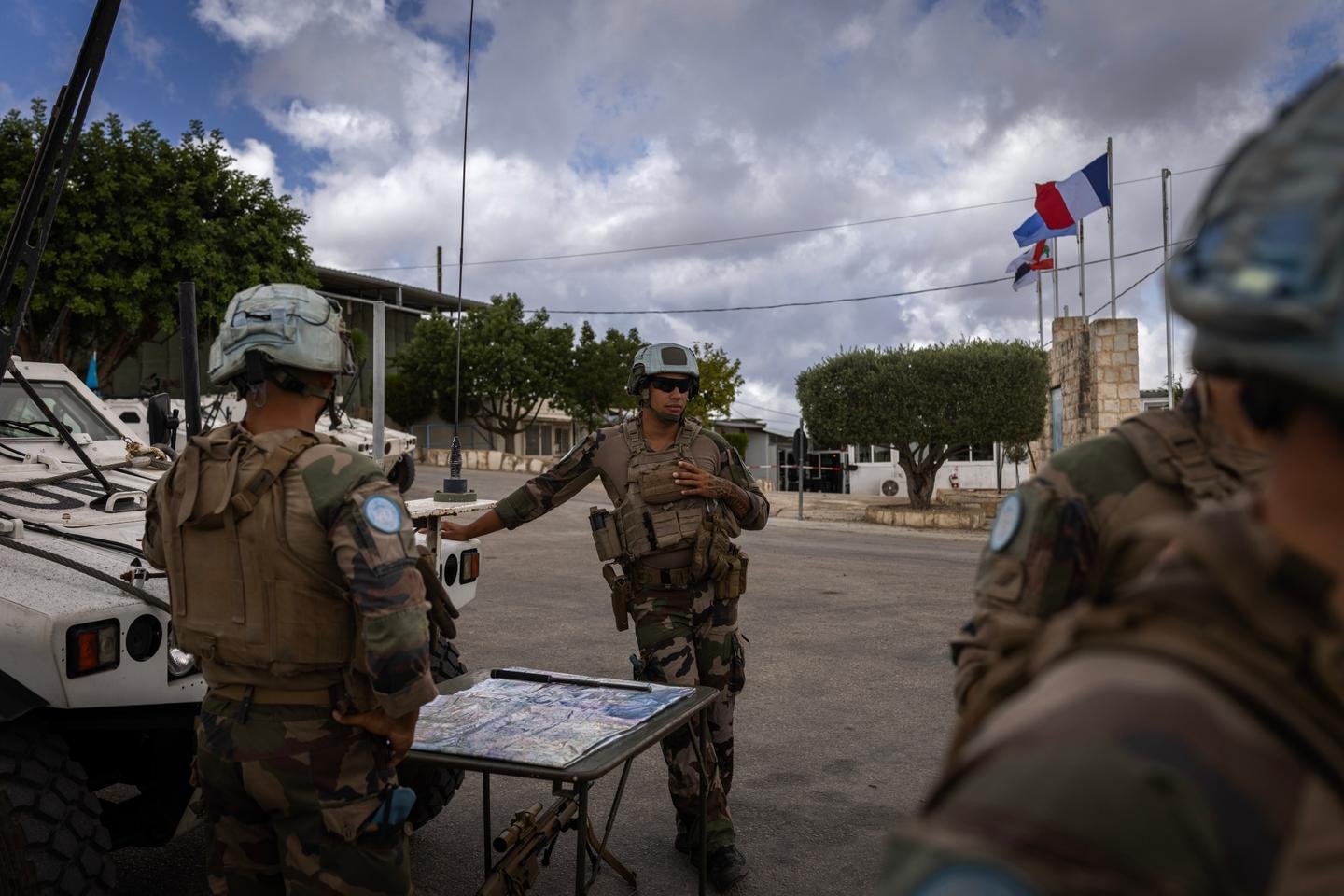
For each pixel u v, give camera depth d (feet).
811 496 84.12
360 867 5.91
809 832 12.01
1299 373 1.44
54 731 8.45
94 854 7.64
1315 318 1.41
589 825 8.94
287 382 6.26
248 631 5.81
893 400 56.59
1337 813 1.49
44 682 7.85
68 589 8.48
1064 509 4.16
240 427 6.35
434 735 7.13
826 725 16.16
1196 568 1.74
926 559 37.37
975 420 55.93
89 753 9.93
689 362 10.74
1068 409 62.08
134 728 8.79
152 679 8.46
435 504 10.52
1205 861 1.41
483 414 109.09
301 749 5.80
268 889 6.18
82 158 65.10
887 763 14.43
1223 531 1.71
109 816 9.63
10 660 7.89
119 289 64.90
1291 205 1.49
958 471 94.84
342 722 5.89
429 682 5.80
